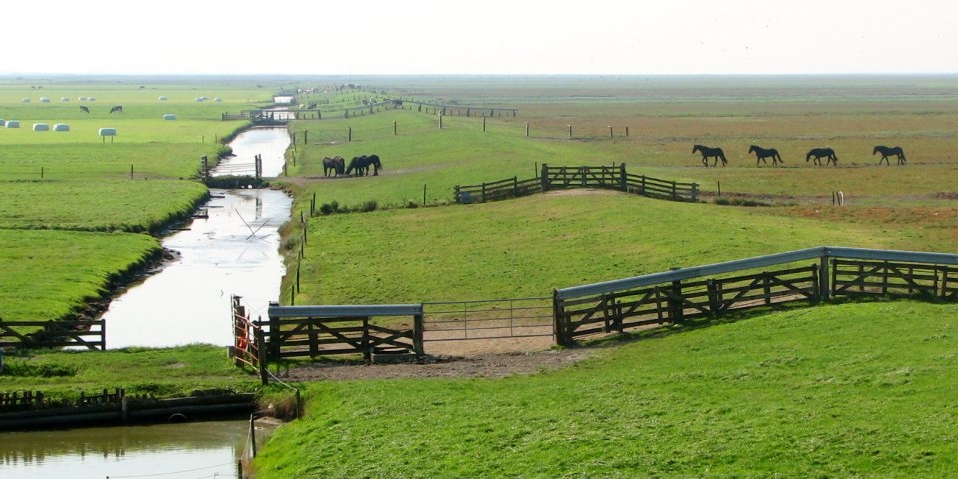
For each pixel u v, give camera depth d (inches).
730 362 1181.1
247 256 2348.7
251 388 1207.6
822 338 1238.9
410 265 2014.0
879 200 2822.3
